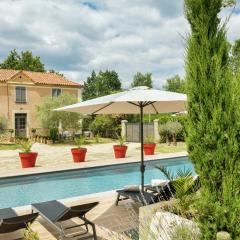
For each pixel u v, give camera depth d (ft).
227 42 10.73
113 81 241.55
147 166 52.95
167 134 84.58
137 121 108.47
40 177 42.52
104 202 27.25
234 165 10.18
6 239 18.83
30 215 17.24
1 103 102.17
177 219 12.74
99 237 18.81
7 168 47.67
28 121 107.14
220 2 10.70
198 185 14.61
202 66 10.61
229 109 10.21
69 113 91.86
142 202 21.61
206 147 10.56
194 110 10.94
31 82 107.04
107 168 48.93
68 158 58.85
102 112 28.48
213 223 10.61
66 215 18.24
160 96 20.80
